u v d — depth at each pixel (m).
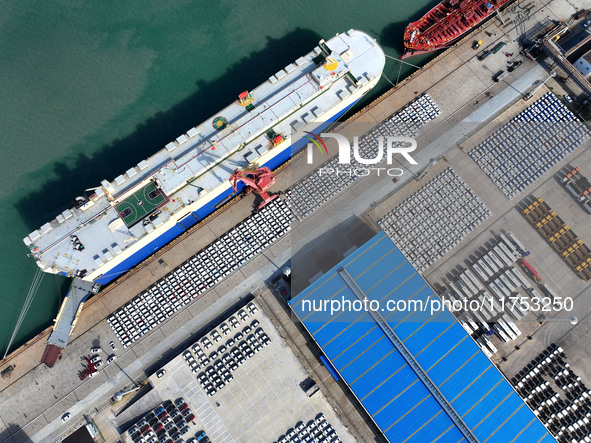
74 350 82.62
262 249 89.00
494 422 75.25
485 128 96.12
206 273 87.31
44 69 100.19
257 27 103.31
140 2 104.19
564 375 82.50
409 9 104.12
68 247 78.12
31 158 94.44
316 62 88.75
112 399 80.25
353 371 78.06
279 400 80.25
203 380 80.81
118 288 86.25
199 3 104.38
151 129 96.50
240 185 88.06
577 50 101.12
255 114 84.75
